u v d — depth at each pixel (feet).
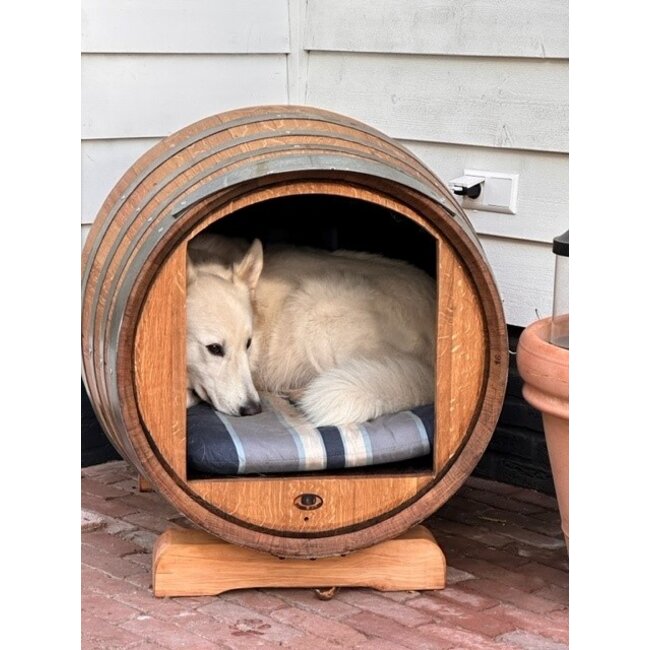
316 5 9.27
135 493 8.13
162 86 8.85
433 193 6.21
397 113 8.86
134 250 6.13
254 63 9.34
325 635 6.07
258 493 6.36
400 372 6.98
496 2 8.04
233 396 7.18
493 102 8.18
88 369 6.65
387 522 6.49
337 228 9.28
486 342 6.49
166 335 6.17
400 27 8.70
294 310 7.82
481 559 7.07
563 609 6.40
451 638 6.04
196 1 8.90
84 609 6.33
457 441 6.55
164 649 5.89
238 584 6.54
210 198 6.01
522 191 8.11
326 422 6.73
